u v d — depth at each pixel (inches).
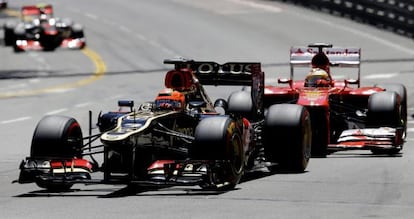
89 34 7534.5
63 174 1817.2
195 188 1903.3
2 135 3093.0
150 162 1855.3
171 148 1882.4
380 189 1871.3
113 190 1887.3
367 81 4795.8
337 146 2428.6
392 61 5802.2
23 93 4468.5
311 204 1684.3
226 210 1621.6
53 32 6658.5
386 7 7416.3
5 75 5349.4
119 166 1792.6
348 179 2020.2
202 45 6589.6
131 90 4562.0
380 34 7224.4
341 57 2704.2
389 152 2519.7
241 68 2194.9
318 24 7687.0
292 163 2105.1
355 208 1640.0
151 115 1857.8
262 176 2073.1
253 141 2069.4
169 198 1764.3
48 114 3673.7
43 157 1827.0
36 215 1594.5
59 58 6200.8
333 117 2559.1
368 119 2497.5
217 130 1776.6
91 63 5900.6
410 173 2117.4
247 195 1788.9
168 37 7121.1
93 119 3476.9
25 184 2012.8
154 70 5482.3
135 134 1752.0
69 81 5012.3
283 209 1630.2
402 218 1540.4
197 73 2215.8
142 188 1910.7
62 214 1598.2
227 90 4512.8
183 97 1946.4
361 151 2588.6
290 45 6530.5
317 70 2608.3
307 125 2138.3
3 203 1740.9
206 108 2062.0
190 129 1991.9
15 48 6643.7
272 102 2620.6
